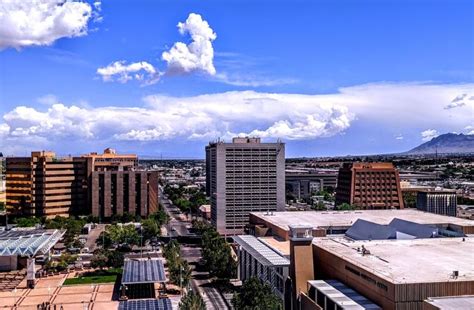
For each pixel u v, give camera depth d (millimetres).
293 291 167875
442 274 132750
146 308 170875
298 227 169000
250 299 152875
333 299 136750
